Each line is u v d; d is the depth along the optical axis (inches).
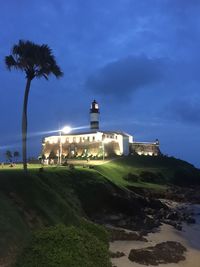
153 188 4264.3
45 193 1920.5
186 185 5255.9
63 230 1009.5
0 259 1164.5
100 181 2851.9
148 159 5787.4
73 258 930.7
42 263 915.4
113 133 6181.1
